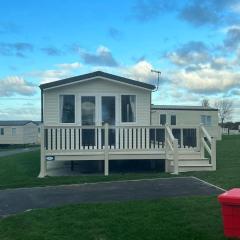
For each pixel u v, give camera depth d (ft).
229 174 43.34
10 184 41.91
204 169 47.26
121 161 54.60
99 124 53.31
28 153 100.73
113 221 25.76
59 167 55.72
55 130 48.32
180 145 51.80
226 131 248.52
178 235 22.85
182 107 133.18
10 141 196.75
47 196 35.12
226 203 22.07
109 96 53.67
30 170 54.85
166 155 48.80
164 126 49.62
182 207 28.55
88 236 23.39
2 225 26.25
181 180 41.06
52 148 48.42
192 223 24.80
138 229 24.07
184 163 47.98
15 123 197.57
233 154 64.95
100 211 28.25
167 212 27.35
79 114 53.16
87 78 52.85
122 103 53.93
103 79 53.42
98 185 39.73
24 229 25.16
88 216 27.17
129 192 35.45
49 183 41.52
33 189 38.83
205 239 22.15
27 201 33.47
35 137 207.21
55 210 29.19
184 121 130.72
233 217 22.04
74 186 39.68
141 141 49.67
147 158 48.96
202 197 31.78
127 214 27.25
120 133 50.19
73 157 47.85
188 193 34.14
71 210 28.91
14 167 61.00
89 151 48.16
